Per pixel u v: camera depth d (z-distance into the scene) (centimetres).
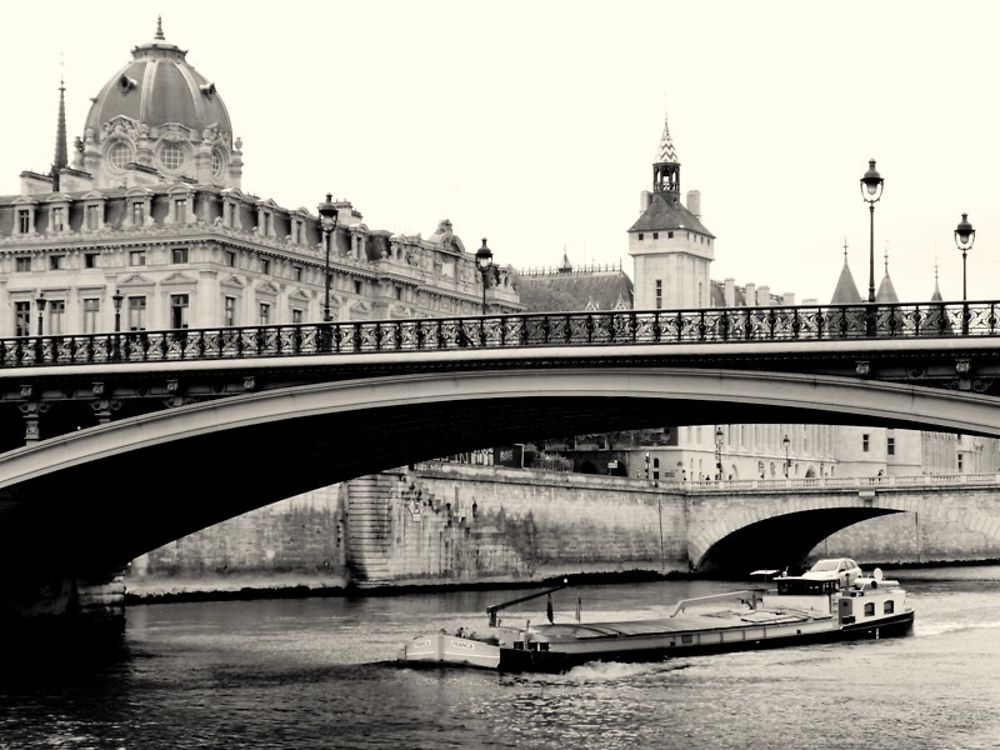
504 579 12975
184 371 6103
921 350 5097
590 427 6562
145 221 11750
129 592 9906
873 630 8556
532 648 6844
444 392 5747
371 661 6988
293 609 9719
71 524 7206
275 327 6122
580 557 14150
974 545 18088
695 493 15788
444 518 12294
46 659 6950
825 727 5553
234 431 6075
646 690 6322
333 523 11369
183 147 13050
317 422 6153
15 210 12044
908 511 14675
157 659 6994
